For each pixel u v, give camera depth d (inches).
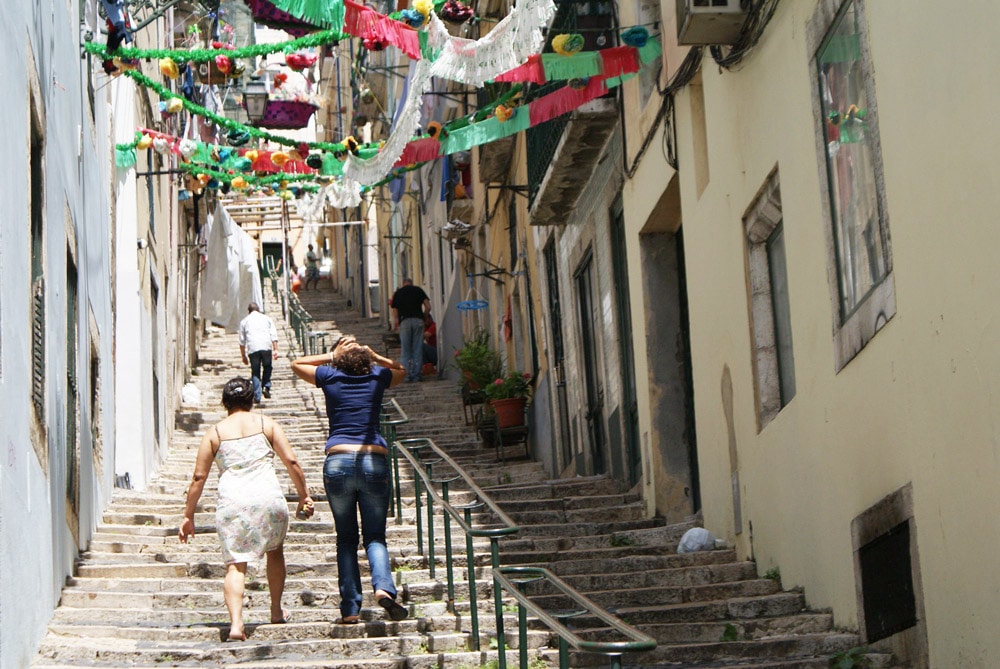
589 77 566.6
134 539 526.9
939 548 331.6
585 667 387.2
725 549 514.6
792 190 436.8
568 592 335.3
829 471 410.0
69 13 501.4
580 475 755.4
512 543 527.2
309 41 529.7
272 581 410.0
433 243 1369.3
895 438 358.9
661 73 576.4
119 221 705.0
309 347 1285.7
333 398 424.8
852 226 387.2
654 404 604.7
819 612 418.0
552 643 399.5
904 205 345.7
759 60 463.8
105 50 547.2
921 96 332.8
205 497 623.5
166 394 874.8
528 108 582.2
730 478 512.4
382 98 1440.7
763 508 475.5
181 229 1114.1
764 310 484.1
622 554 523.2
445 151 594.9
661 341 611.8
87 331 525.3
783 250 470.0
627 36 544.7
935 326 330.3
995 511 301.7
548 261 839.7
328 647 386.6
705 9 461.4
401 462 725.3
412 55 476.1
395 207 1628.9
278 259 2266.2
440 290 1343.5
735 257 498.0
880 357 367.2
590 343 750.5
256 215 2036.2
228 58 545.6
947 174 319.9
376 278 1798.7
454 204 1149.7
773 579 462.0
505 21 450.6
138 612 419.8
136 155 735.1
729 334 508.4
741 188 488.4
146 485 702.5
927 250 333.1
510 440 863.1
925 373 337.4
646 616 425.7
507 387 868.0
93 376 563.2
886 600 366.9
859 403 384.5
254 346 987.9
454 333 1250.0
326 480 414.9
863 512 381.4
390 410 927.7
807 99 419.5
